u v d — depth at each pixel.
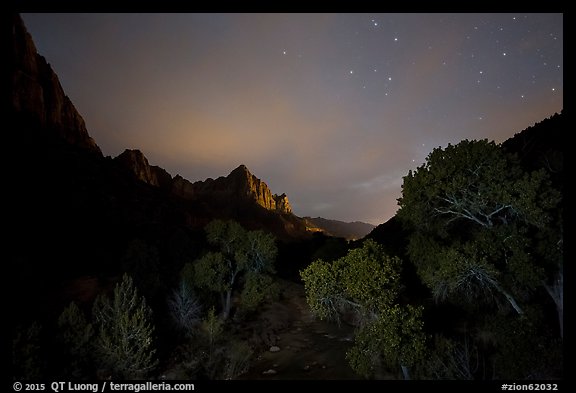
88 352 16.55
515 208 13.70
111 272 33.34
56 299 24.27
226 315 27.55
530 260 13.31
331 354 20.98
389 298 13.32
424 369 13.19
